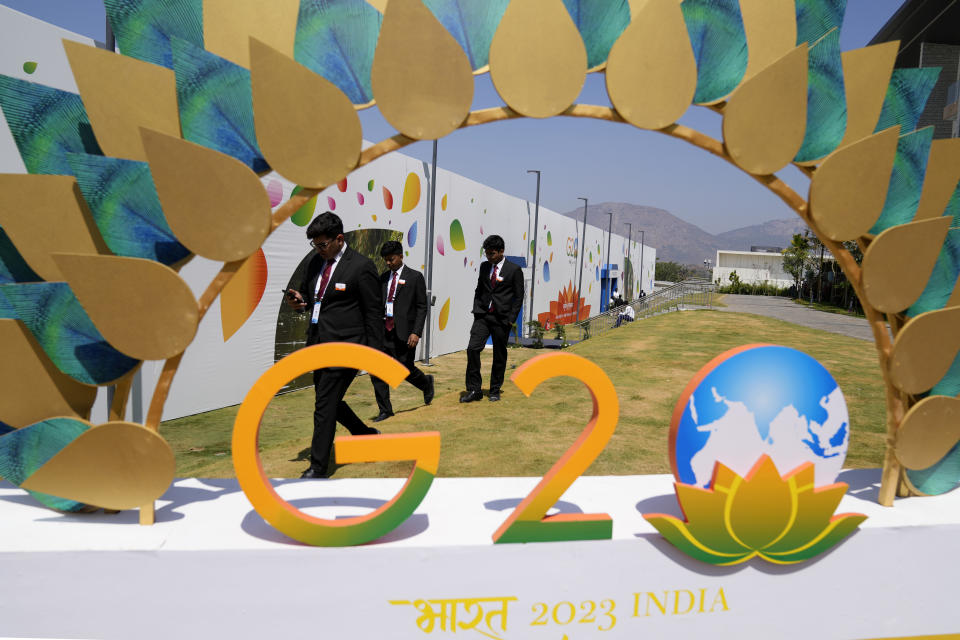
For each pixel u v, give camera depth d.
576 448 1.94
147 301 1.91
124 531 1.97
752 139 2.18
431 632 1.92
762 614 2.09
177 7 1.97
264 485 1.84
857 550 2.15
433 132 2.03
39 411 2.01
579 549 1.96
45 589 1.82
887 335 2.39
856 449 4.83
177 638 1.85
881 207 2.33
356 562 1.87
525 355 12.00
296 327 7.63
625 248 37.12
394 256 5.82
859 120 2.34
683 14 2.13
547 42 2.03
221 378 6.41
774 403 2.11
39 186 1.92
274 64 1.88
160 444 1.97
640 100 2.10
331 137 1.98
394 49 1.96
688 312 27.38
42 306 1.90
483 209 13.36
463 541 1.95
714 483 1.98
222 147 1.95
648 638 2.03
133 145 1.95
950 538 2.20
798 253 63.62
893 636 2.20
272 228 1.99
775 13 2.20
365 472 3.81
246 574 1.84
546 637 1.97
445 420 5.49
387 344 5.94
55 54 4.27
